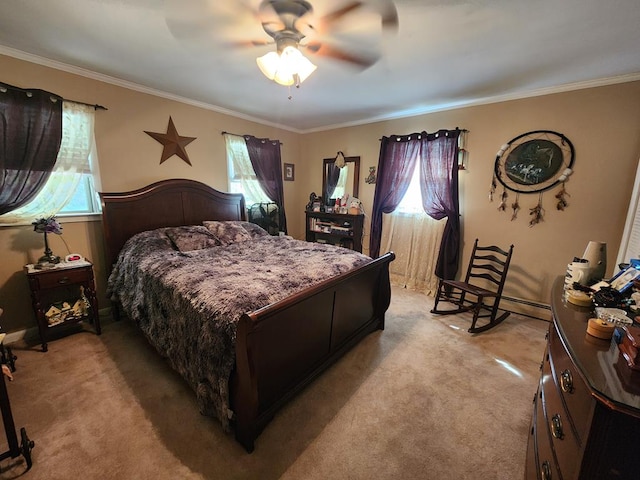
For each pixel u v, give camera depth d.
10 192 2.21
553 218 2.87
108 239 2.69
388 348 2.42
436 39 1.89
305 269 2.17
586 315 1.16
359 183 4.33
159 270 2.10
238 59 2.27
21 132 2.22
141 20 1.73
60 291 2.58
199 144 3.48
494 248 2.99
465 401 1.82
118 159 2.83
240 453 1.42
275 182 4.40
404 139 3.72
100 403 1.72
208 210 3.51
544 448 1.01
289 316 1.61
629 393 0.67
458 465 1.40
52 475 1.29
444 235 3.46
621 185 2.52
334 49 2.03
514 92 2.91
